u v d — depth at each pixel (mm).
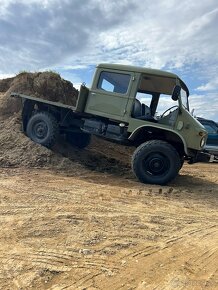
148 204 5941
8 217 4809
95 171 8898
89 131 8703
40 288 3111
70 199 5848
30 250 3832
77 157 9867
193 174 10109
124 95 8078
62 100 12039
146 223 4898
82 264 3574
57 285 3170
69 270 3441
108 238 4246
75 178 7773
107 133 8539
